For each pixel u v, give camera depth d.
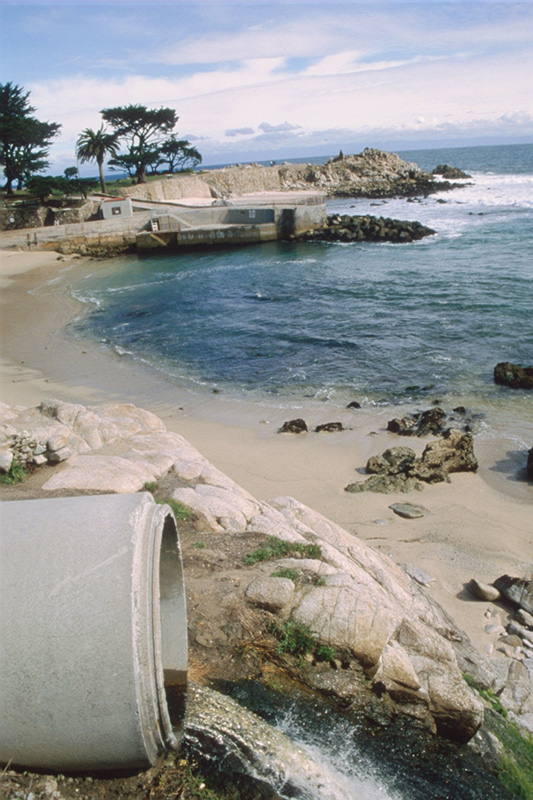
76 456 11.76
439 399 20.27
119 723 4.16
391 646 6.68
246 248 57.25
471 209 72.38
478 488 14.48
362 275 41.16
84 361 26.36
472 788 5.61
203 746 5.26
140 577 4.44
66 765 4.46
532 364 22.84
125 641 4.18
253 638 6.68
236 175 95.50
